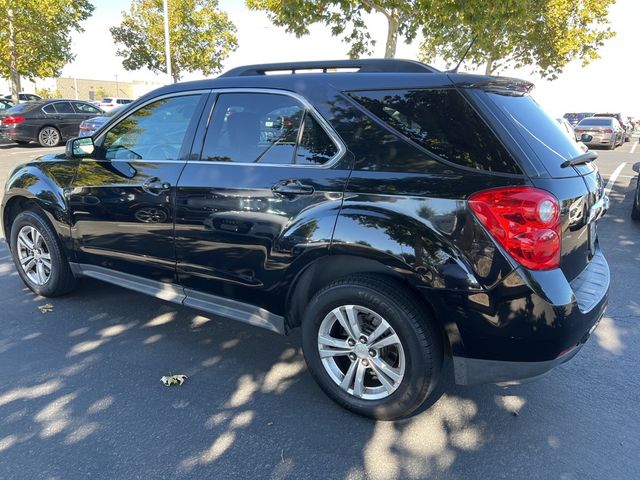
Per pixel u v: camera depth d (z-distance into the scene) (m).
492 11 8.53
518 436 2.63
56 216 3.92
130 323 3.89
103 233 3.69
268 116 2.96
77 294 4.44
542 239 2.24
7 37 22.97
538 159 2.37
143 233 3.44
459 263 2.32
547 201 2.24
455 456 2.48
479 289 2.30
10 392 2.94
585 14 20.03
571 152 2.70
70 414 2.75
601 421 2.77
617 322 4.01
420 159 2.47
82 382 3.06
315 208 2.68
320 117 2.76
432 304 2.41
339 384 2.80
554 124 2.85
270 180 2.86
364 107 2.66
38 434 2.58
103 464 2.38
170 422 2.70
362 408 2.72
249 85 3.07
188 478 2.31
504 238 2.25
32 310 4.09
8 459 2.40
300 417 2.77
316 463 2.42
